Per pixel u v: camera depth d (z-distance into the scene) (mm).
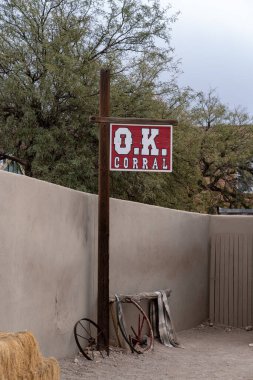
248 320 12555
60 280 7492
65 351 7656
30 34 14258
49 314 7145
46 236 7059
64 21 14562
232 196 26344
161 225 10898
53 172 13469
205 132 24219
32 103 13914
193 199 21609
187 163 17156
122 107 14406
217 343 10680
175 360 8609
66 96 13969
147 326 9781
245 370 8086
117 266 9352
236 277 12758
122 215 9562
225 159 24250
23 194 6398
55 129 13812
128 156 8383
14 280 6141
